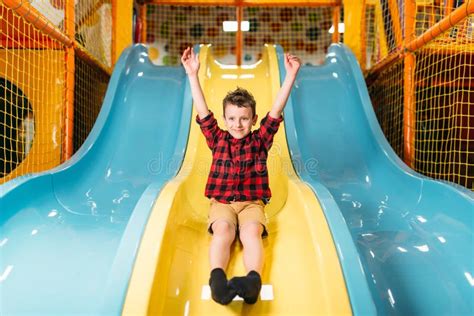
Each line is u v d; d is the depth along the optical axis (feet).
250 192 6.73
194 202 8.04
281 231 6.58
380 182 9.43
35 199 7.62
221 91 11.84
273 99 10.98
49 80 11.09
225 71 12.99
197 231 6.79
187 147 9.30
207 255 6.18
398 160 9.34
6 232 6.48
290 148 9.24
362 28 15.34
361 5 15.55
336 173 9.86
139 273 4.62
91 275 5.85
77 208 8.25
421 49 10.73
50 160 11.01
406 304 5.63
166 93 12.09
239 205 6.60
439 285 5.86
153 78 12.64
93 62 13.08
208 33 26.20
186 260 5.86
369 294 4.60
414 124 11.08
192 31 26.21
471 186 12.75
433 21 11.73
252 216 6.34
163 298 5.05
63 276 5.83
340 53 13.39
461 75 12.37
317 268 5.07
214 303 5.24
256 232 6.02
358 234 7.18
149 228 5.22
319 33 25.99
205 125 7.23
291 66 7.07
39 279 5.75
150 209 5.60
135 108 11.57
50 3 11.26
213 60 13.69
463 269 5.99
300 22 26.09
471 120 12.70
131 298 4.37
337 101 11.74
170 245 5.57
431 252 6.50
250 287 4.73
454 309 5.49
